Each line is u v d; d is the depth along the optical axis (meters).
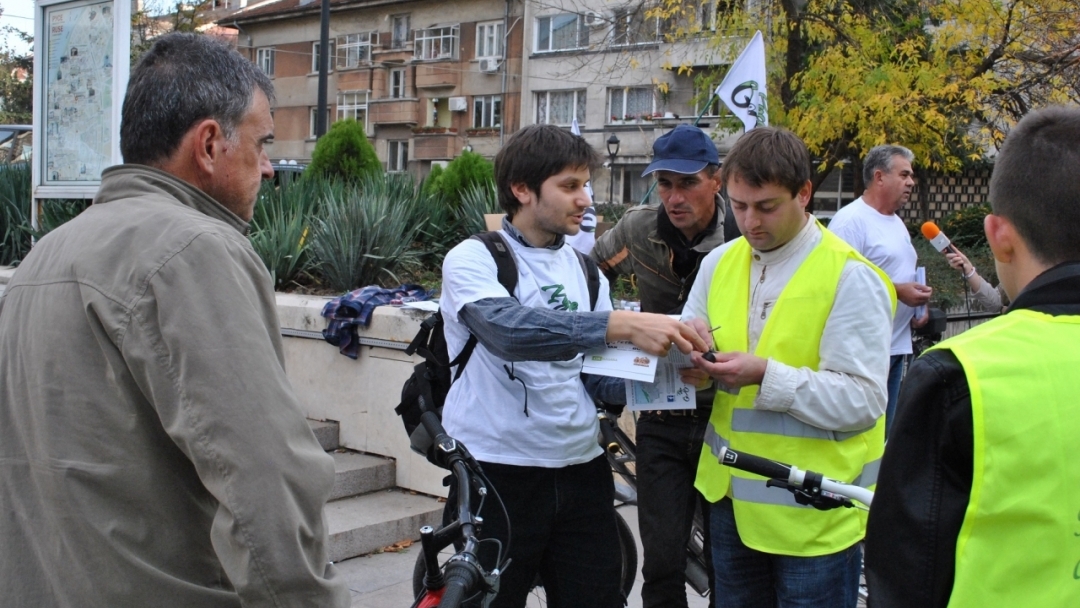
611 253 3.69
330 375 5.52
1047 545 1.42
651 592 3.23
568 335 2.52
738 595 2.84
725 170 2.72
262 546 1.48
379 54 41.75
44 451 1.59
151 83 1.75
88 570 1.57
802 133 13.37
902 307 5.75
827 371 2.58
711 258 3.02
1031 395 1.43
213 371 1.51
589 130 35.38
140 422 1.58
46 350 1.61
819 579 2.62
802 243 2.72
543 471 2.73
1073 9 13.35
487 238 2.79
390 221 6.80
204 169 1.76
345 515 4.80
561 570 2.85
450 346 2.81
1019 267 1.60
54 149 7.61
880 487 1.52
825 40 13.94
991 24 12.88
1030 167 1.54
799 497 2.24
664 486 3.19
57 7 7.41
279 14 44.72
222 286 1.57
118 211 1.67
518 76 37.91
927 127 13.11
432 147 39.94
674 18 16.11
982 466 1.41
